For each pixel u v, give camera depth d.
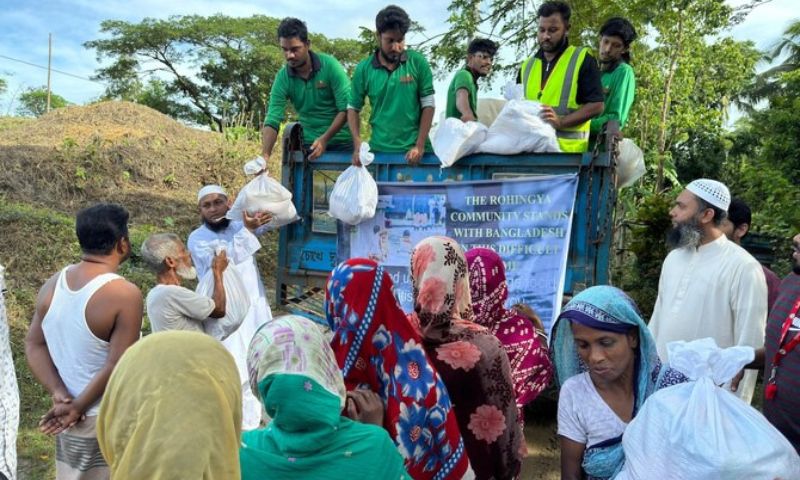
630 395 2.11
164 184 11.12
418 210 5.05
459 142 4.76
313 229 5.57
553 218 4.60
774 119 10.19
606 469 2.07
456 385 2.15
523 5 11.78
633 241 7.21
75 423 2.83
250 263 4.89
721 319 3.46
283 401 1.54
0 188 9.80
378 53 5.40
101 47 34.09
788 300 2.76
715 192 3.49
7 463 2.93
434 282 2.19
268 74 34.19
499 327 2.64
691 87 13.72
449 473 1.99
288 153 5.52
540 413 5.45
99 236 2.89
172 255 3.59
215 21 34.44
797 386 2.65
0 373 2.90
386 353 1.97
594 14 10.64
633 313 2.02
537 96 5.26
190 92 35.81
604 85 5.61
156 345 1.35
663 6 11.43
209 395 1.30
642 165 5.13
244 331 4.71
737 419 1.79
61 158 10.62
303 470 1.55
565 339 2.21
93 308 2.79
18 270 7.57
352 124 5.48
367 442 1.60
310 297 5.81
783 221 8.51
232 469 1.31
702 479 1.69
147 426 1.25
